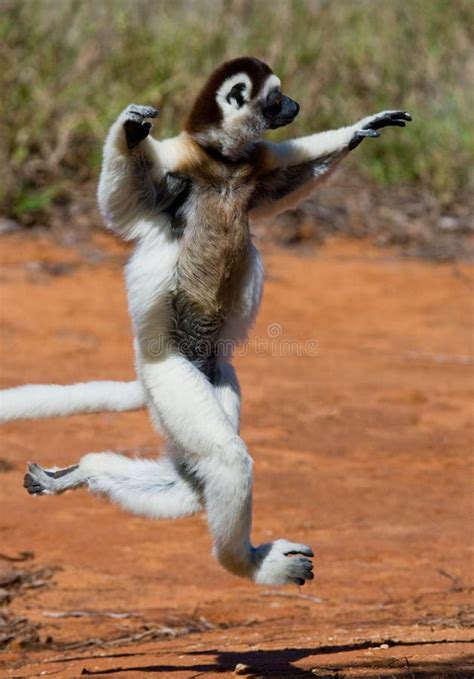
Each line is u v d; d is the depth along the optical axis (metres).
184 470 17.16
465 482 29.64
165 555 25.08
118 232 17.22
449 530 26.36
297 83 58.00
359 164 59.78
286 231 53.34
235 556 16.33
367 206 56.69
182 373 16.78
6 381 34.44
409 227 55.34
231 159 17.45
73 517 26.88
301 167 18.36
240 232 17.45
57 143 53.12
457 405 35.88
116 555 24.89
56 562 24.39
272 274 48.41
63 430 32.25
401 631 19.70
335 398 35.91
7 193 50.44
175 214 17.28
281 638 19.78
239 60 17.61
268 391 36.44
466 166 59.47
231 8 58.81
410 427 33.75
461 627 19.98
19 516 26.58
